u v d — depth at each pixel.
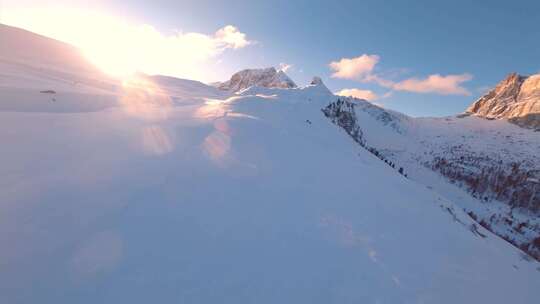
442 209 19.86
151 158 11.82
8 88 19.81
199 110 27.17
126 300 5.12
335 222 10.01
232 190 10.32
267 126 24.11
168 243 6.81
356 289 6.78
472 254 12.14
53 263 5.55
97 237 6.50
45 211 6.94
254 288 6.06
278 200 10.50
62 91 23.86
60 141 11.80
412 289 7.48
